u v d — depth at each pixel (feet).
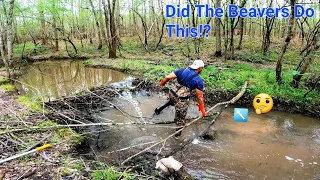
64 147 14.97
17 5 61.57
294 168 14.28
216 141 17.28
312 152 15.88
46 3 66.18
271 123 20.08
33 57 62.44
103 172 12.12
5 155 12.98
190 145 16.74
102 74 42.29
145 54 59.62
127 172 12.94
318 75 23.73
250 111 22.67
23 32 83.46
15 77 39.99
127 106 24.63
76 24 94.12
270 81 26.73
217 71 31.32
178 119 17.53
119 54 61.46
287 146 16.60
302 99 22.29
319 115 20.85
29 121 17.56
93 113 22.56
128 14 100.53
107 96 27.35
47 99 26.53
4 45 57.00
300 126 19.51
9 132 15.01
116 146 16.71
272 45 55.31
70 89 32.24
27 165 12.36
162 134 18.38
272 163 14.76
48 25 78.28
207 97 25.63
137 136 18.24
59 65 53.88
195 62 16.89
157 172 13.02
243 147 16.52
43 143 14.85
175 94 17.37
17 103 21.91
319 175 13.65
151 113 22.65
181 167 12.49
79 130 18.69
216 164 14.66
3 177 11.24
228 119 20.89
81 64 53.83
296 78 24.57
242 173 13.84
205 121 20.48
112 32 56.34
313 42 23.30
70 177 11.64
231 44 45.93
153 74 34.01
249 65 39.42
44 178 11.45
